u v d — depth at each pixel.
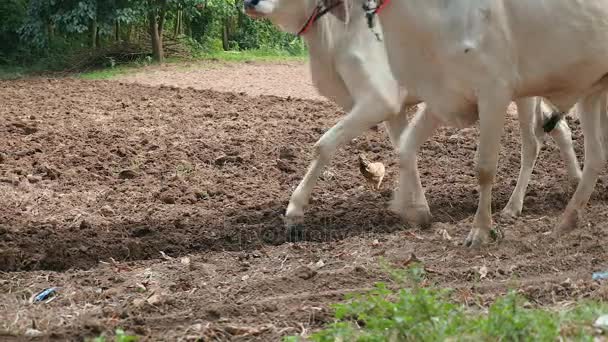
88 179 10.48
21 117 13.21
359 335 7.07
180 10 22.19
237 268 8.48
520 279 8.00
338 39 9.05
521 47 8.26
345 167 10.72
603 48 8.33
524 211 9.35
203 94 15.45
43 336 7.51
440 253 8.50
